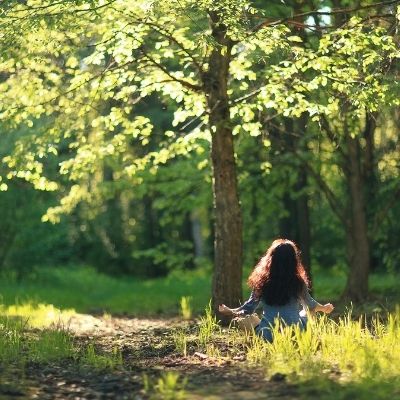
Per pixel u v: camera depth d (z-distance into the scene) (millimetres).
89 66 13781
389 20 12617
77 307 20016
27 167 12938
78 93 13570
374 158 18250
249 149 18547
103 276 37312
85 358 8906
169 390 6680
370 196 18547
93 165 14672
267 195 19547
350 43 11492
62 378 7730
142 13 11195
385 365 7414
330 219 24344
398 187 17344
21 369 8133
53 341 9617
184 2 10938
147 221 40562
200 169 17656
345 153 17688
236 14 10938
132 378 7664
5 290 24547
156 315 17641
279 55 12852
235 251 12719
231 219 12742
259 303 9320
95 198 19641
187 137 13969
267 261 9203
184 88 13031
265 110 15281
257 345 8562
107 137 18703
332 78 11781
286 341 8141
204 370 7992
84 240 41500
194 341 10086
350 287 17109
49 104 13328
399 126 16391
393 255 20188
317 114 13289
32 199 29281
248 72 12984
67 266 39188
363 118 16844
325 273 32906
